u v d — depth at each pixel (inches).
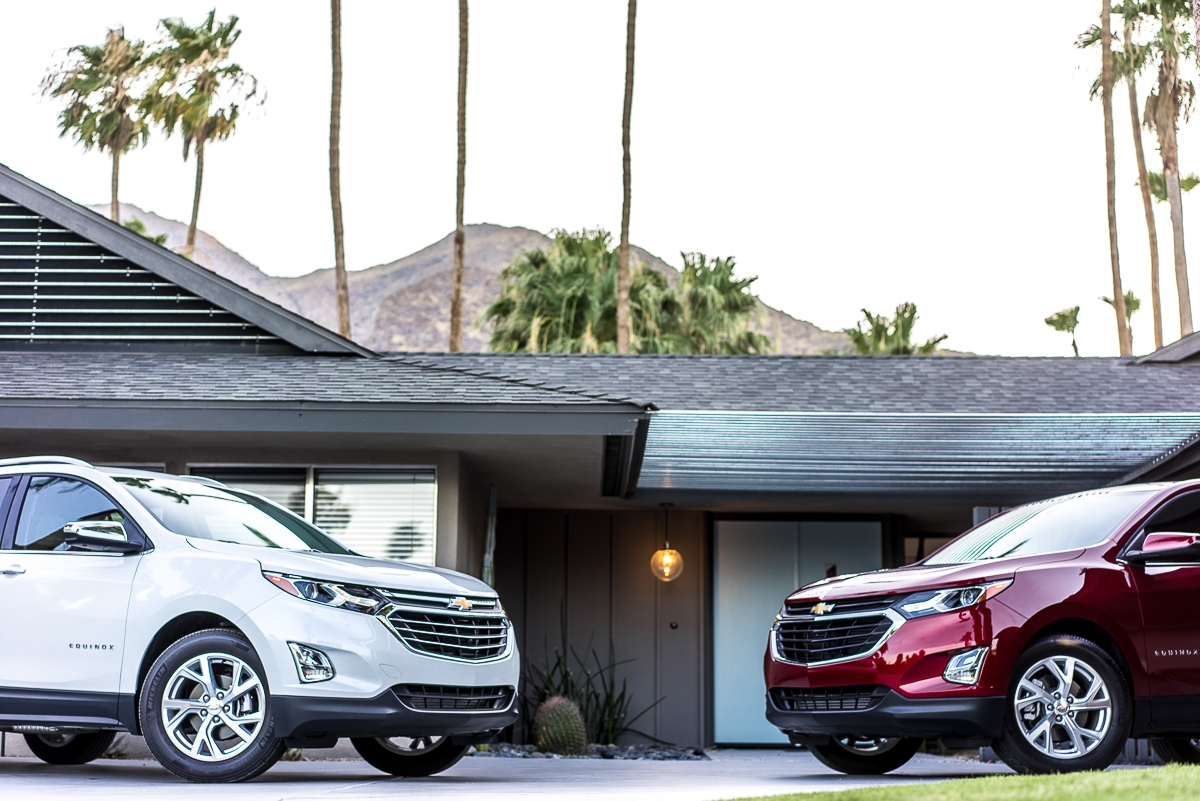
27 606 267.7
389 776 298.5
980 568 273.4
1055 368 563.2
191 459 446.3
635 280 1232.2
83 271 491.2
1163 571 274.1
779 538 642.8
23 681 264.8
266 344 484.1
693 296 1253.1
